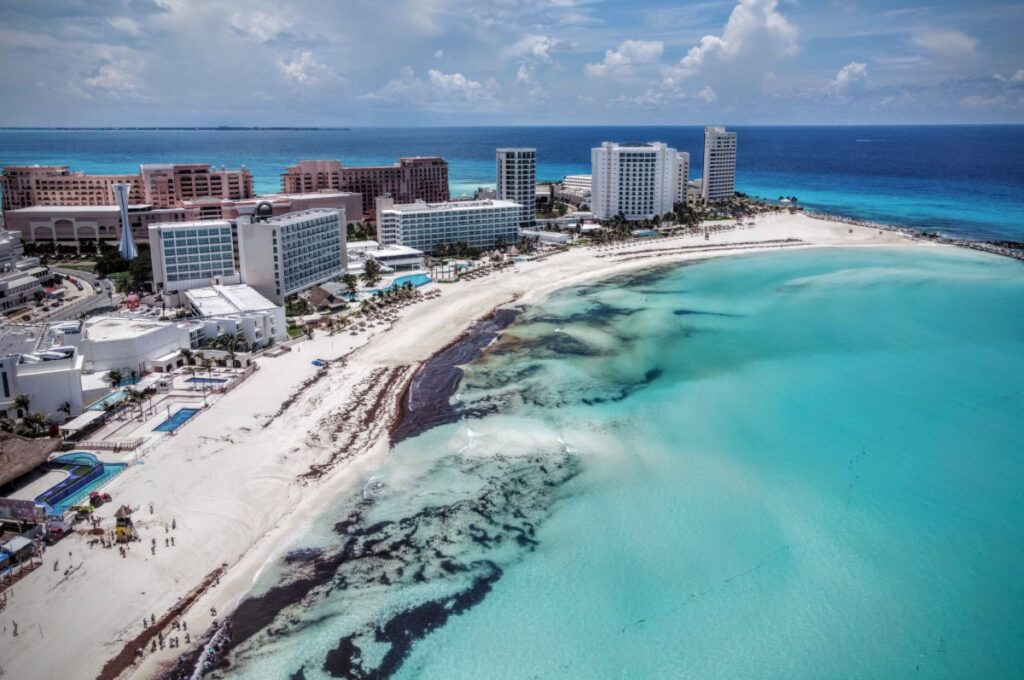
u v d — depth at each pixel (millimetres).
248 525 98688
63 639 77562
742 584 89875
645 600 87188
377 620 83188
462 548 95875
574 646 80312
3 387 124438
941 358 167125
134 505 102000
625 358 167375
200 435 123688
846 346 176125
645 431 129500
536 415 135875
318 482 110375
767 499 107875
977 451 122250
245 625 81375
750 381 153000
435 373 157125
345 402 140250
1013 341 179250
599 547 96500
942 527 101250
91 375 142250
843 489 110500
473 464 117062
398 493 108125
